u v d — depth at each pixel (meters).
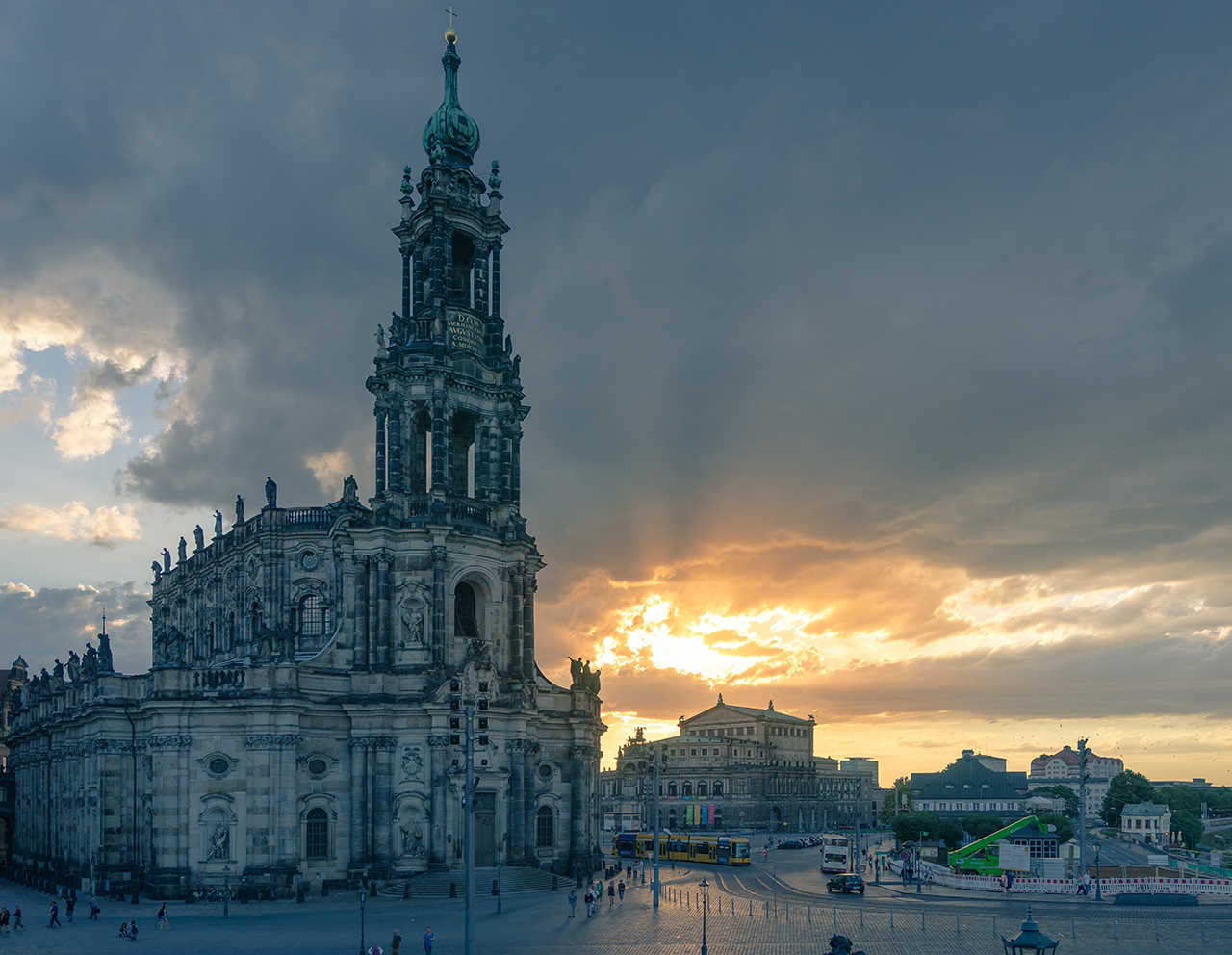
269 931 80.06
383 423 116.88
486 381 122.12
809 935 77.06
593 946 71.56
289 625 119.12
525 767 112.69
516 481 122.81
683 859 161.25
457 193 125.19
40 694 142.75
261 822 98.69
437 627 109.62
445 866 103.81
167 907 95.00
